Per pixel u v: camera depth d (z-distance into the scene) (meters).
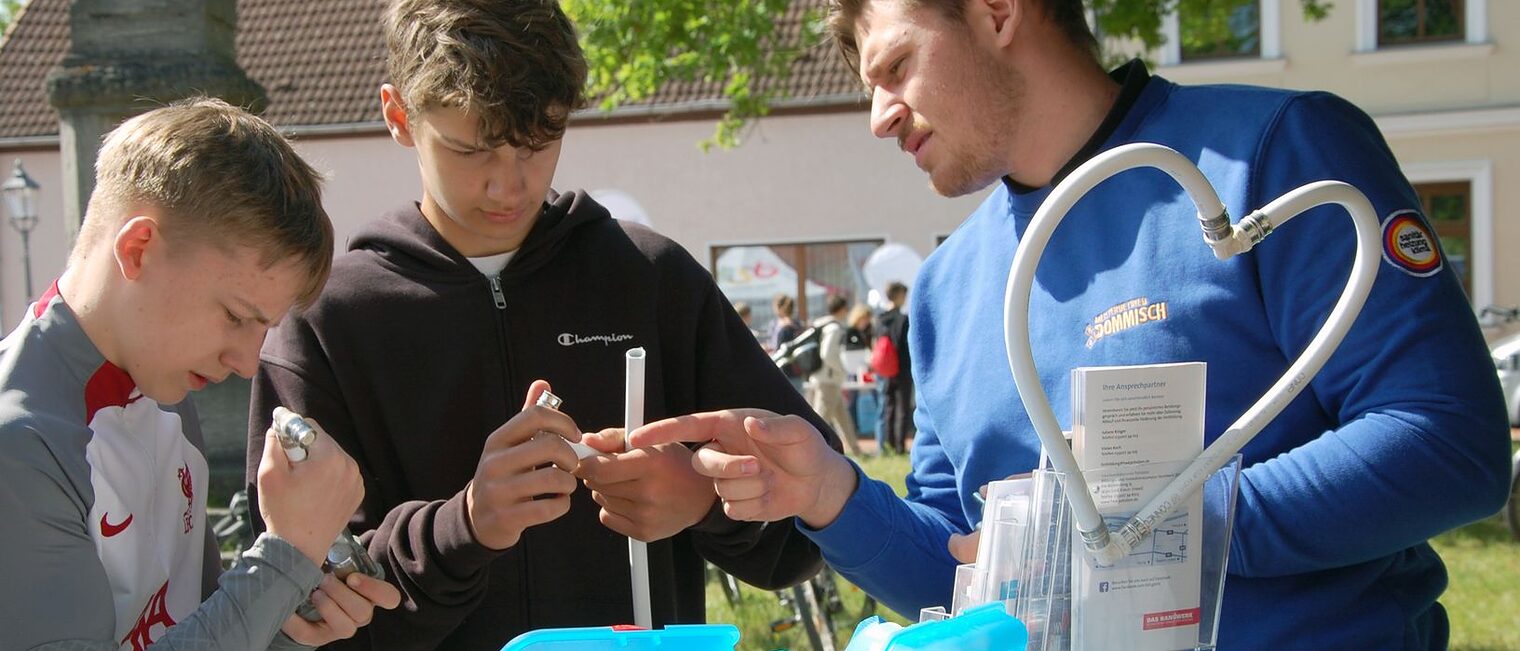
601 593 2.01
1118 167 1.16
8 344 1.43
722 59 8.36
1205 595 1.29
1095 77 1.72
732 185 17.05
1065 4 1.70
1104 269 1.64
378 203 16.91
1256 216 1.21
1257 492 1.40
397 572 1.81
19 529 1.30
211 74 6.29
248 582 1.40
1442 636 1.67
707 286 2.16
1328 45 15.95
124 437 1.49
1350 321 1.26
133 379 1.48
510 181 1.87
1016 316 1.18
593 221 2.13
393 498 2.00
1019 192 1.77
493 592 1.98
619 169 17.19
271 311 1.48
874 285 16.16
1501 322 14.55
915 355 1.98
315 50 17.56
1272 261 1.50
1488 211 15.85
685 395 2.11
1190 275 1.56
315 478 1.44
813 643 4.49
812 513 1.64
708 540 2.02
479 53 1.79
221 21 6.62
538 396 1.82
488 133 1.80
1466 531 7.35
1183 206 1.58
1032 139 1.70
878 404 13.05
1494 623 5.35
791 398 2.16
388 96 2.00
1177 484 1.24
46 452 1.33
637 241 2.14
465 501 1.75
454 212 1.93
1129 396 1.23
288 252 1.46
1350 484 1.36
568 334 2.04
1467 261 16.06
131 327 1.43
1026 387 1.19
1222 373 1.53
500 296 2.02
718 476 1.55
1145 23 7.88
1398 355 1.40
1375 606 1.54
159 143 1.44
